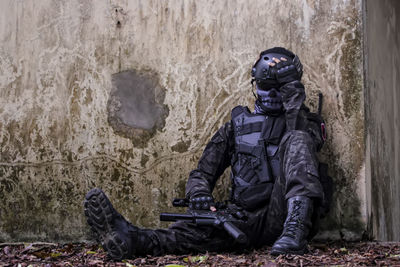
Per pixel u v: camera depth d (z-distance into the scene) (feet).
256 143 14.47
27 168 17.67
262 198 13.64
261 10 16.74
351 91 15.75
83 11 17.81
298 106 13.98
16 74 18.01
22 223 17.57
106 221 12.04
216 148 15.24
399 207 22.38
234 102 16.71
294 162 12.78
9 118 17.90
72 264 12.16
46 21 17.98
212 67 16.94
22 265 12.11
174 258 12.39
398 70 23.30
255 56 16.67
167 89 17.15
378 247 14.06
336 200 15.57
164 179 16.90
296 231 12.13
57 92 17.71
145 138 17.11
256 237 13.55
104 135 17.31
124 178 17.11
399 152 22.90
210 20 17.06
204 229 13.09
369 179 16.03
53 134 17.60
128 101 17.30
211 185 15.12
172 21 17.29
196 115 16.92
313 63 16.14
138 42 17.43
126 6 17.60
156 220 16.83
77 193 17.30
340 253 13.01
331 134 15.79
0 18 18.24
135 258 12.51
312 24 16.24
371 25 17.35
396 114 22.34
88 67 17.61
